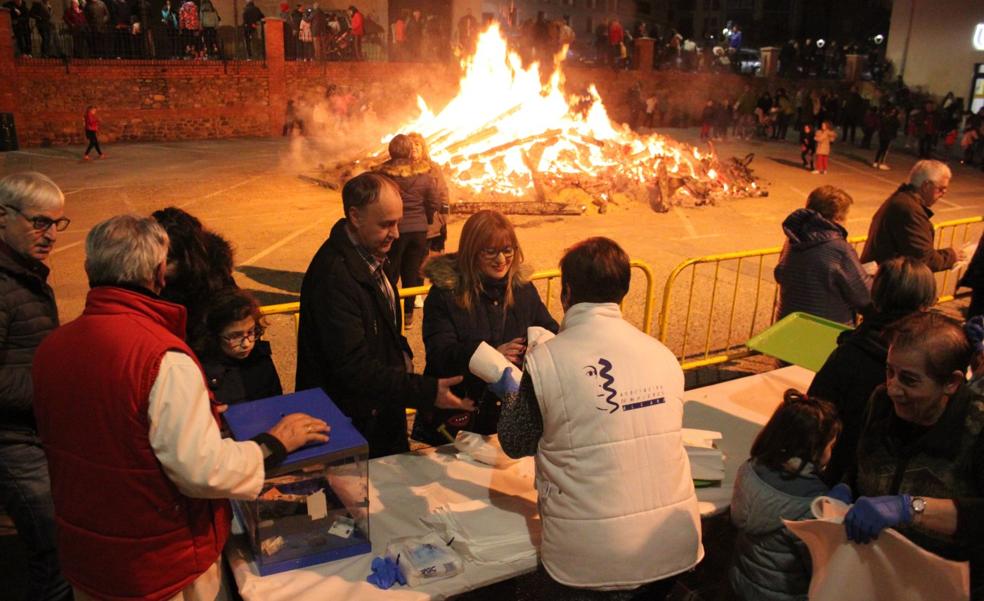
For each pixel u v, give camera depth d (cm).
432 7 3234
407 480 317
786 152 2402
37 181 282
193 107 2319
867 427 249
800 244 473
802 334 430
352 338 303
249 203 1359
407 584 251
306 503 254
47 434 220
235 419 264
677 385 241
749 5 6328
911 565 211
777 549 272
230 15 2786
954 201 1680
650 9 6138
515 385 267
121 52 2216
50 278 879
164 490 214
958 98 2962
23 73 2023
